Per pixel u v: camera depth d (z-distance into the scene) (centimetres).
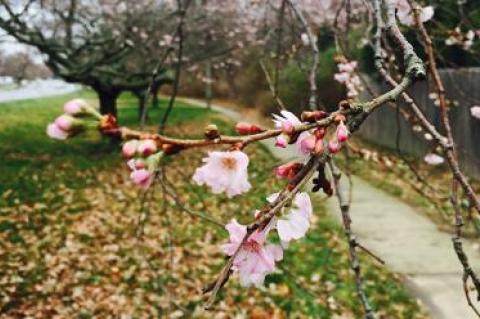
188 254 752
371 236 798
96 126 80
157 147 84
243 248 98
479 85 1053
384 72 151
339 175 193
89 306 608
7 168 1149
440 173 1112
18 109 1953
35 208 923
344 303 613
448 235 780
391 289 635
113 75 1262
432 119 1187
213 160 95
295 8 288
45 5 1173
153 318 588
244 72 2533
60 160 1255
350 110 98
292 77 1258
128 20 1281
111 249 760
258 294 629
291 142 94
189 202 997
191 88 3381
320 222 862
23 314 588
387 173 1127
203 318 585
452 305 586
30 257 724
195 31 1414
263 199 1022
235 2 1600
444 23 799
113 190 1063
